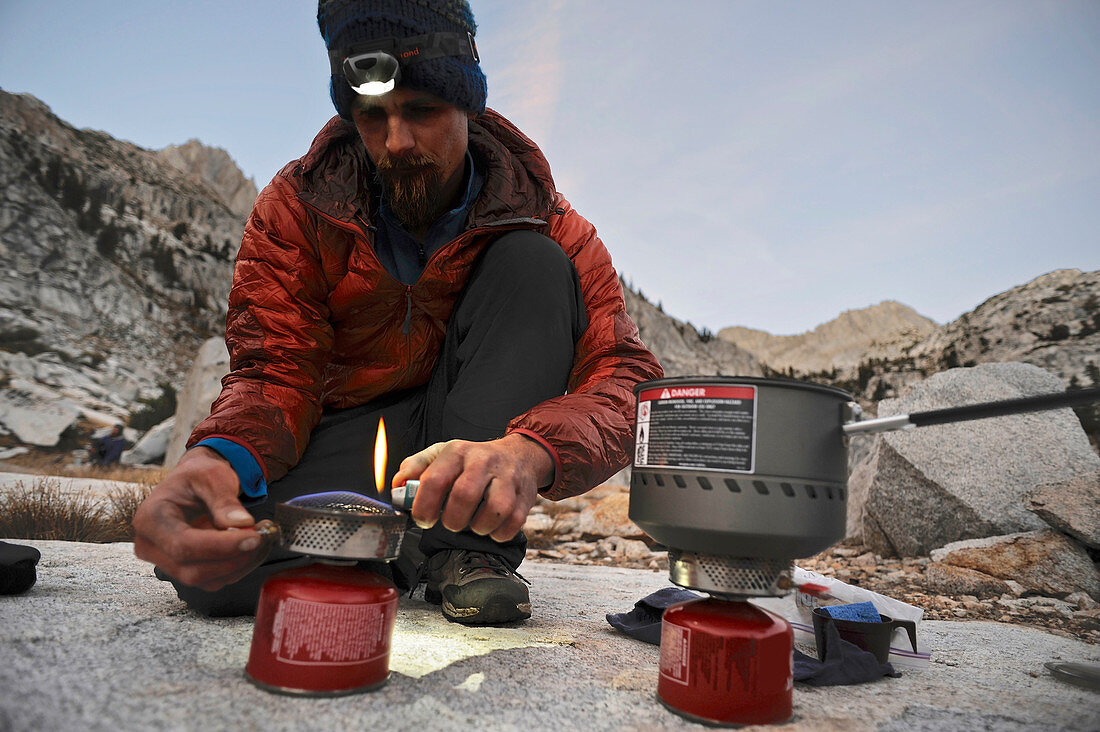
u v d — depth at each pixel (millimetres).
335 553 845
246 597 1261
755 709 849
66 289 67312
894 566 3951
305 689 826
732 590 862
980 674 1295
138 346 66250
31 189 77938
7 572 1330
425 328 1777
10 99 106188
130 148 130625
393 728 752
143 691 798
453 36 1418
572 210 1845
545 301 1562
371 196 1697
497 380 1491
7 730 653
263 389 1501
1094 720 949
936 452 4277
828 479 857
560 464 1153
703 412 863
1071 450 4203
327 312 1698
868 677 1194
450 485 913
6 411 30062
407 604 1644
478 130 1770
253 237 1625
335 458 1634
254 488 1312
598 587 2400
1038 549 3297
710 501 838
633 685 1018
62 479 7410
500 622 1419
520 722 813
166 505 939
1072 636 2260
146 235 89625
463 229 1754
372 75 1331
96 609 1246
